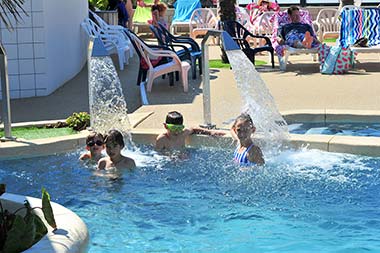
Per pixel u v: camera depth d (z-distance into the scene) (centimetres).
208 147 779
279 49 1372
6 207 479
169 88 1167
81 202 611
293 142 748
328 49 1308
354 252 486
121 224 554
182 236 526
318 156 724
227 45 795
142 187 647
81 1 1458
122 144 702
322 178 656
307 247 498
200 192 629
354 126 871
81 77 1366
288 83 1193
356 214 563
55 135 830
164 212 579
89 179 677
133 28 2345
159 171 693
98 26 1570
